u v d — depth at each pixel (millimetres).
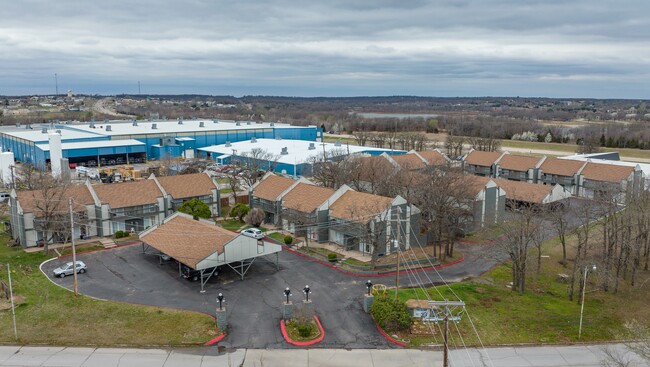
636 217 58688
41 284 53312
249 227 76312
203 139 157125
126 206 71125
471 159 116438
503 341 43344
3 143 152875
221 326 44375
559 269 60406
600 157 117375
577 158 111125
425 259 62750
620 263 56125
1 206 81750
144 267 59094
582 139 181000
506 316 47781
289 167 116562
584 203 68375
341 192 70438
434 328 45531
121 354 40625
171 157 132625
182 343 42281
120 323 45250
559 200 84438
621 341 43000
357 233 63344
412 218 66812
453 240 65500
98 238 69562
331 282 55562
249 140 159625
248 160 116875
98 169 120312
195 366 39094
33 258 61156
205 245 55469
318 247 67125
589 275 56938
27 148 133500
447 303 34031
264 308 48875
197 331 44094
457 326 45562
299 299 50812
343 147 135625
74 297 50125
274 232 74125
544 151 165500
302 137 179125
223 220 79750
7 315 46219
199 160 135500
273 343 42656
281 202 75250
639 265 61531
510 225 59000
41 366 38625
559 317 47750
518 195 83938
